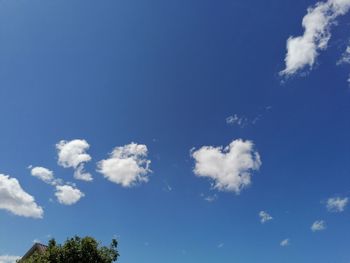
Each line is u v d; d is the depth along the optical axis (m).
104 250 29.48
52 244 29.16
